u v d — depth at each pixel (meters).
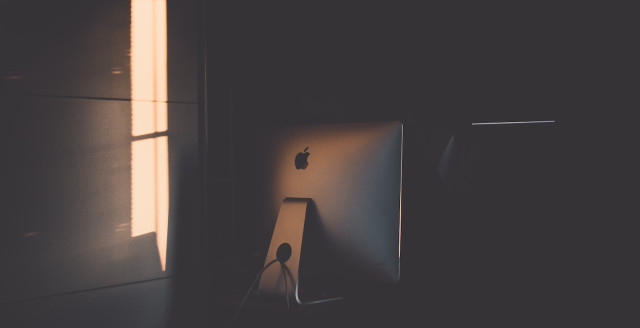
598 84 3.06
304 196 1.47
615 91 3.05
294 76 3.45
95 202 1.48
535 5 2.76
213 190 3.20
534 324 1.75
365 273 1.35
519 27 2.92
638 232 3.21
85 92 1.46
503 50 3.09
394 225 1.32
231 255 3.12
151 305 1.61
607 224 3.35
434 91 3.62
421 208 3.86
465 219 3.84
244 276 1.80
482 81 3.38
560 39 2.88
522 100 3.41
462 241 3.74
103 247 1.50
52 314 1.40
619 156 3.29
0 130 1.30
